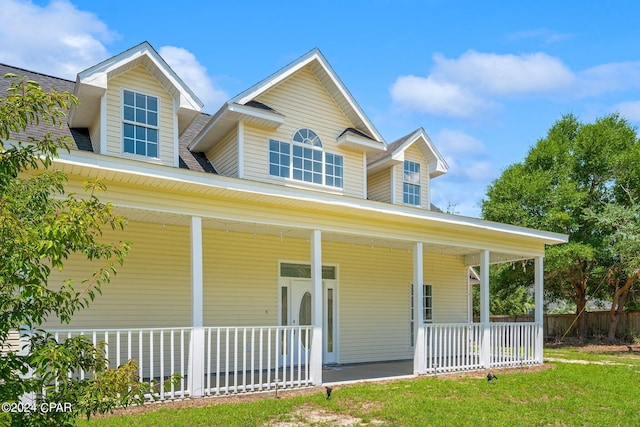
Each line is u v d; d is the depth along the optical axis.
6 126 3.30
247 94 10.70
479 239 12.79
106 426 6.34
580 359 16.20
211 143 11.72
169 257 10.45
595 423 7.70
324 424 7.01
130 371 3.57
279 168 11.40
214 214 8.74
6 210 2.96
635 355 17.86
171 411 7.16
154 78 9.71
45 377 3.24
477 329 12.50
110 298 9.69
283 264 12.28
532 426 7.37
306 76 12.19
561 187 22.67
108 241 9.79
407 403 8.31
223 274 11.20
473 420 7.51
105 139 9.02
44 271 3.30
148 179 7.79
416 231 11.58
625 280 22.72
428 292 15.44
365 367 12.56
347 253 13.53
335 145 12.46
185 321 10.49
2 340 3.25
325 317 13.01
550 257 20.62
